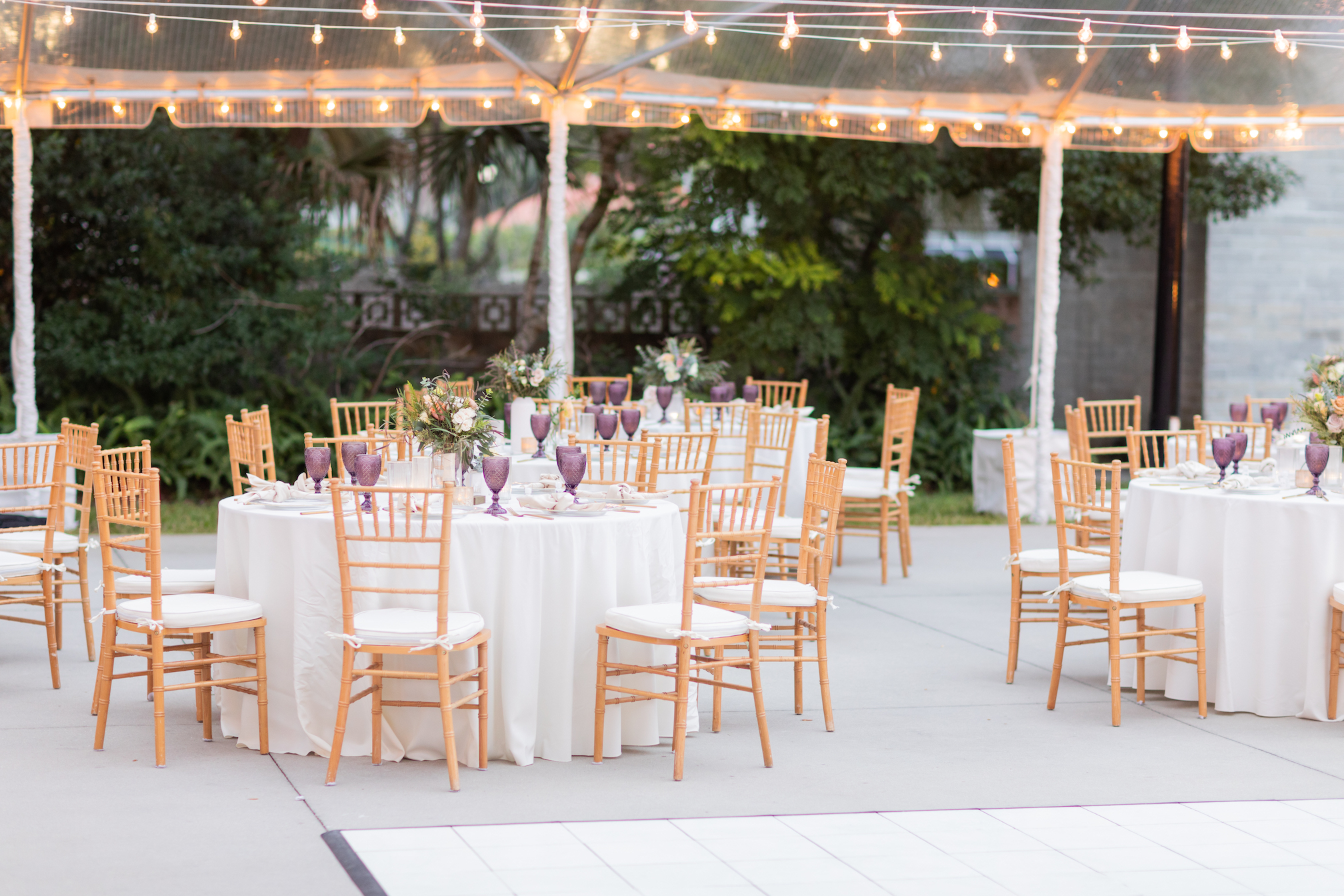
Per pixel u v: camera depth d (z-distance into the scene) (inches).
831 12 314.0
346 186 494.9
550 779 160.2
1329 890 128.1
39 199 430.6
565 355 366.3
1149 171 464.8
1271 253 506.6
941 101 381.7
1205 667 192.2
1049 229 397.1
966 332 506.9
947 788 159.0
